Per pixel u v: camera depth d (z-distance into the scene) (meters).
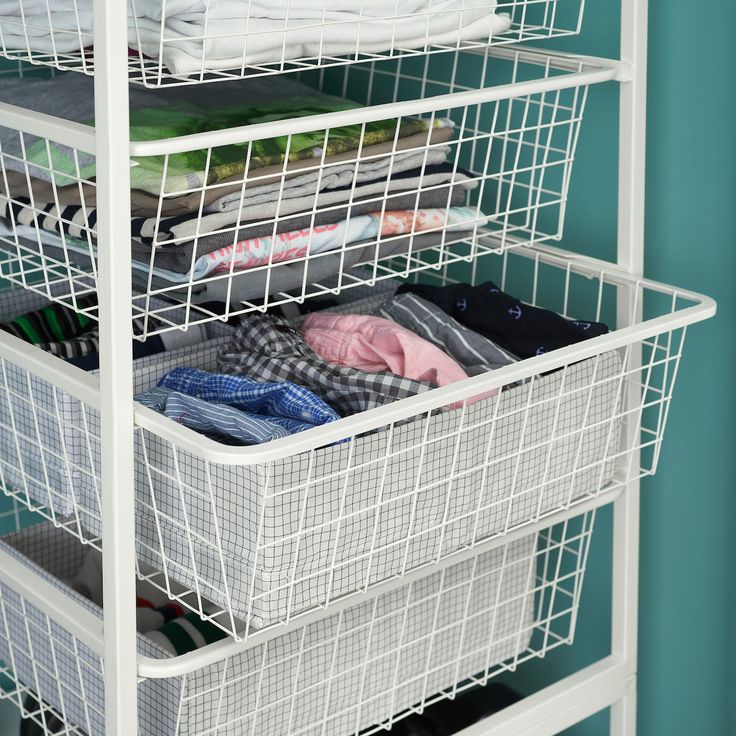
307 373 1.18
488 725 1.34
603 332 1.25
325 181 1.12
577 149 1.48
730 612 1.48
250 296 1.13
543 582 1.60
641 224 1.33
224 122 1.17
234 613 1.04
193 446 0.91
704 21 1.32
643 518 1.55
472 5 1.15
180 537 1.07
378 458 1.05
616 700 1.49
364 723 1.31
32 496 1.22
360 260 1.22
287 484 0.98
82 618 1.13
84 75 1.34
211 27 0.95
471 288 1.38
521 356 1.30
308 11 1.02
